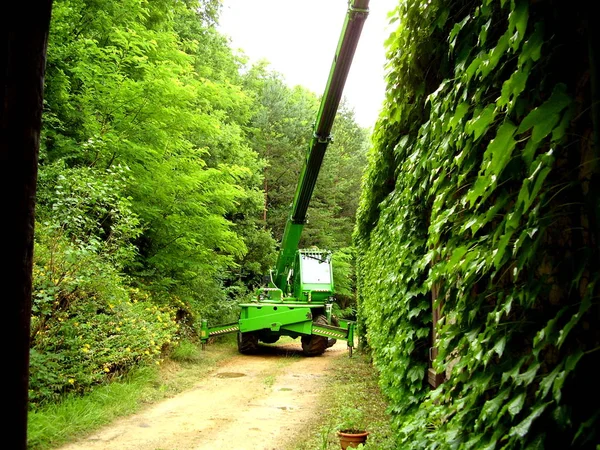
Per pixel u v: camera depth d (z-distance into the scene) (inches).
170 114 373.4
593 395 50.9
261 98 1055.0
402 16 129.1
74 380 242.5
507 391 61.2
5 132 36.7
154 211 392.8
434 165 102.0
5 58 36.8
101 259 287.3
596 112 47.1
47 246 251.4
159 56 420.8
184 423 233.3
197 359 436.5
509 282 73.8
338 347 613.9
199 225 435.8
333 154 1146.0
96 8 381.4
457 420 77.5
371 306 294.0
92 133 341.1
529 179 52.5
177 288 475.8
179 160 405.7
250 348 509.0
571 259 57.1
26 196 37.9
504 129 55.9
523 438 54.9
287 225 506.9
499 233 64.8
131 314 320.5
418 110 140.6
